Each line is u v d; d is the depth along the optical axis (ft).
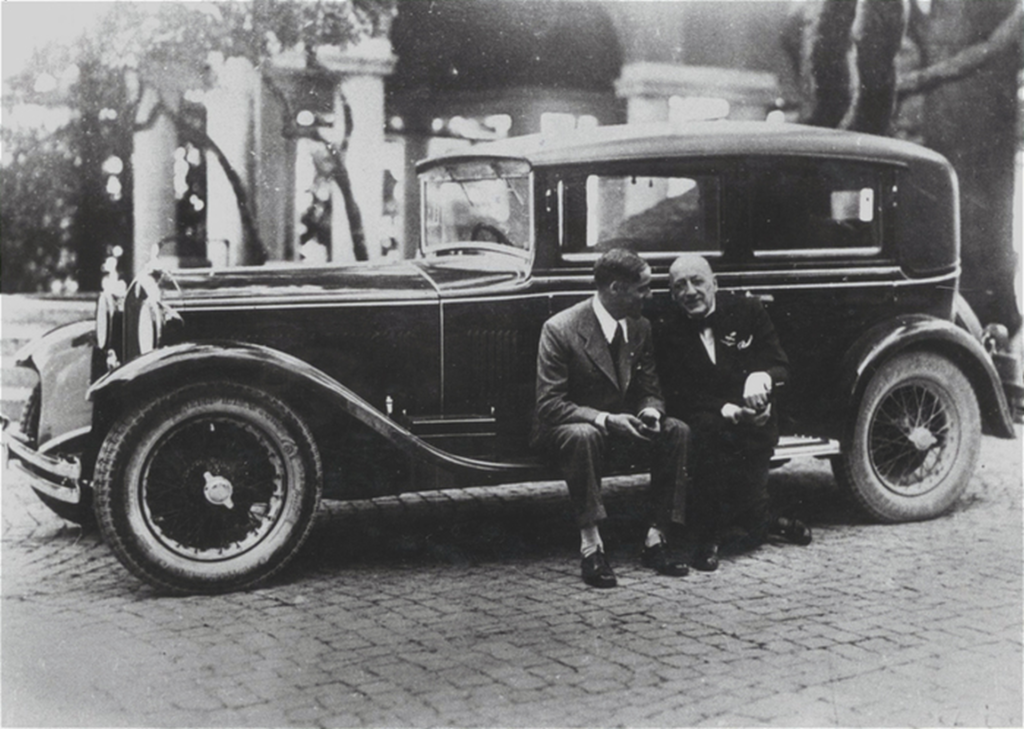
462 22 23.27
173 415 11.27
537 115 23.53
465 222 14.16
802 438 14.19
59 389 13.53
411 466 12.66
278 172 23.73
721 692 8.81
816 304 14.08
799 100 23.88
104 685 9.00
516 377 12.93
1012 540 13.87
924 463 15.35
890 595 11.55
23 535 14.39
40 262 24.27
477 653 9.78
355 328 12.46
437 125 23.72
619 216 13.28
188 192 23.94
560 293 12.97
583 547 12.17
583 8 23.11
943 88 23.16
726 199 13.56
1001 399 14.90
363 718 8.30
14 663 9.52
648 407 12.26
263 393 11.57
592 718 8.29
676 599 11.46
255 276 12.81
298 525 11.90
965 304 17.07
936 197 14.79
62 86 23.79
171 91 23.61
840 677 9.14
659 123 14.42
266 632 10.39
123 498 11.19
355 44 23.26
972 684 8.98
